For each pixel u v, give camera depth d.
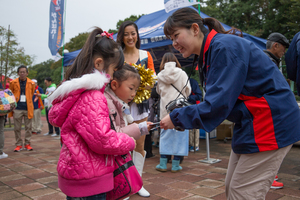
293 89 5.44
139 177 1.47
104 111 1.24
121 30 2.67
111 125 1.42
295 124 1.30
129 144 1.29
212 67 1.32
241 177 1.36
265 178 1.31
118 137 1.27
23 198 2.57
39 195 2.66
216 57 1.31
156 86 3.64
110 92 1.63
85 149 1.27
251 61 1.33
